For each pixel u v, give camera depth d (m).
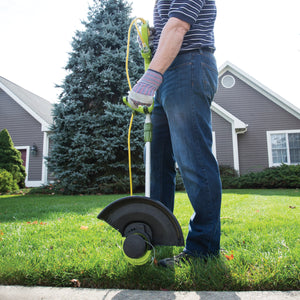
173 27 1.11
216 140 11.57
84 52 8.73
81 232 2.07
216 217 1.24
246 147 11.91
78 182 8.03
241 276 1.08
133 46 9.01
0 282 1.17
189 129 1.22
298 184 9.16
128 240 1.01
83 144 8.06
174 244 1.09
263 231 1.91
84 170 7.96
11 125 12.60
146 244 1.04
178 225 1.08
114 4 9.30
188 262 1.21
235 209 3.32
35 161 12.18
